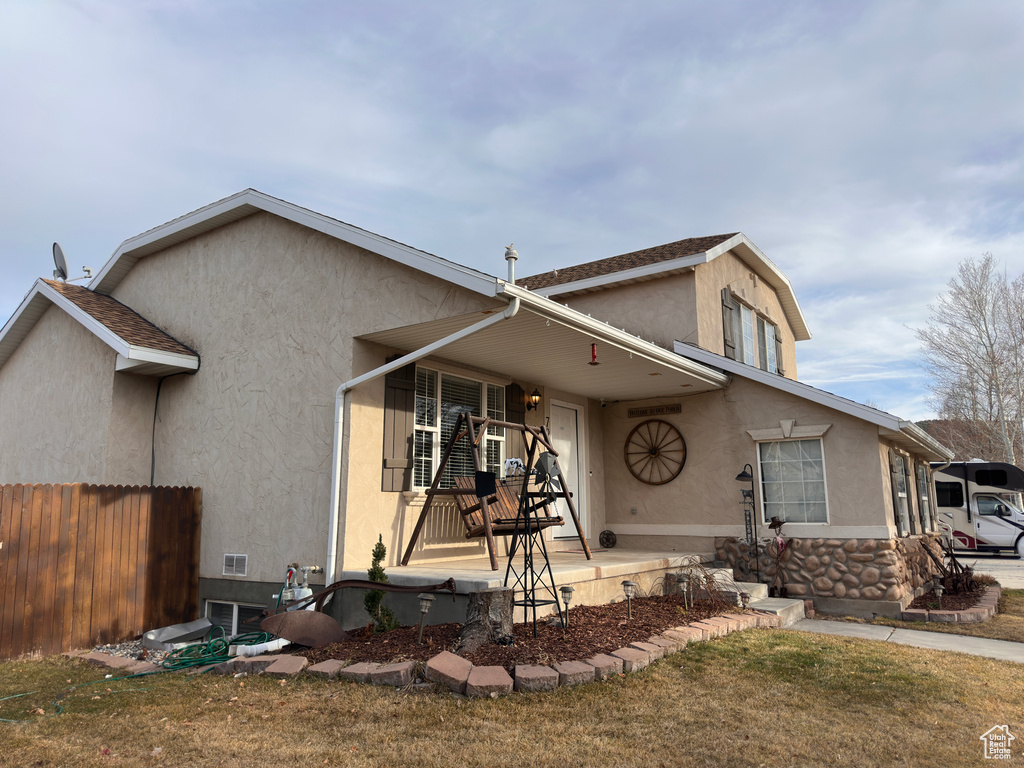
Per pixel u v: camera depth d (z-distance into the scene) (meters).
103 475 9.16
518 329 7.38
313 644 6.14
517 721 4.23
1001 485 20.36
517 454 10.13
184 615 8.58
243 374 8.88
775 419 10.23
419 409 8.63
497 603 5.74
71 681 5.84
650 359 8.84
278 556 8.02
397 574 6.97
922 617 8.56
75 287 10.77
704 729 4.14
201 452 9.13
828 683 5.19
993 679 5.49
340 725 4.23
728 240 12.33
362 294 7.81
